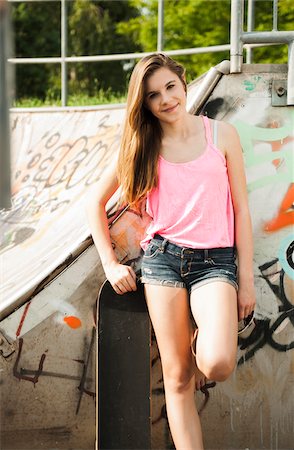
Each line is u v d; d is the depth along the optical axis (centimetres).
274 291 355
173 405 319
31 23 1727
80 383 350
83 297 347
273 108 353
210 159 314
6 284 389
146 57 315
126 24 1398
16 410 352
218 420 357
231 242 316
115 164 335
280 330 356
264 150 353
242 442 358
